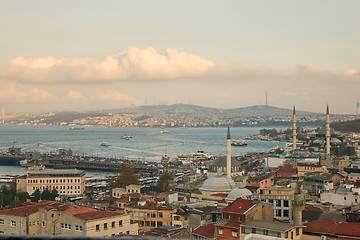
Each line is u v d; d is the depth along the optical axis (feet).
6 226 422.82
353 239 358.64
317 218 477.77
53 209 416.67
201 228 449.06
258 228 360.28
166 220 571.28
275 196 581.94
